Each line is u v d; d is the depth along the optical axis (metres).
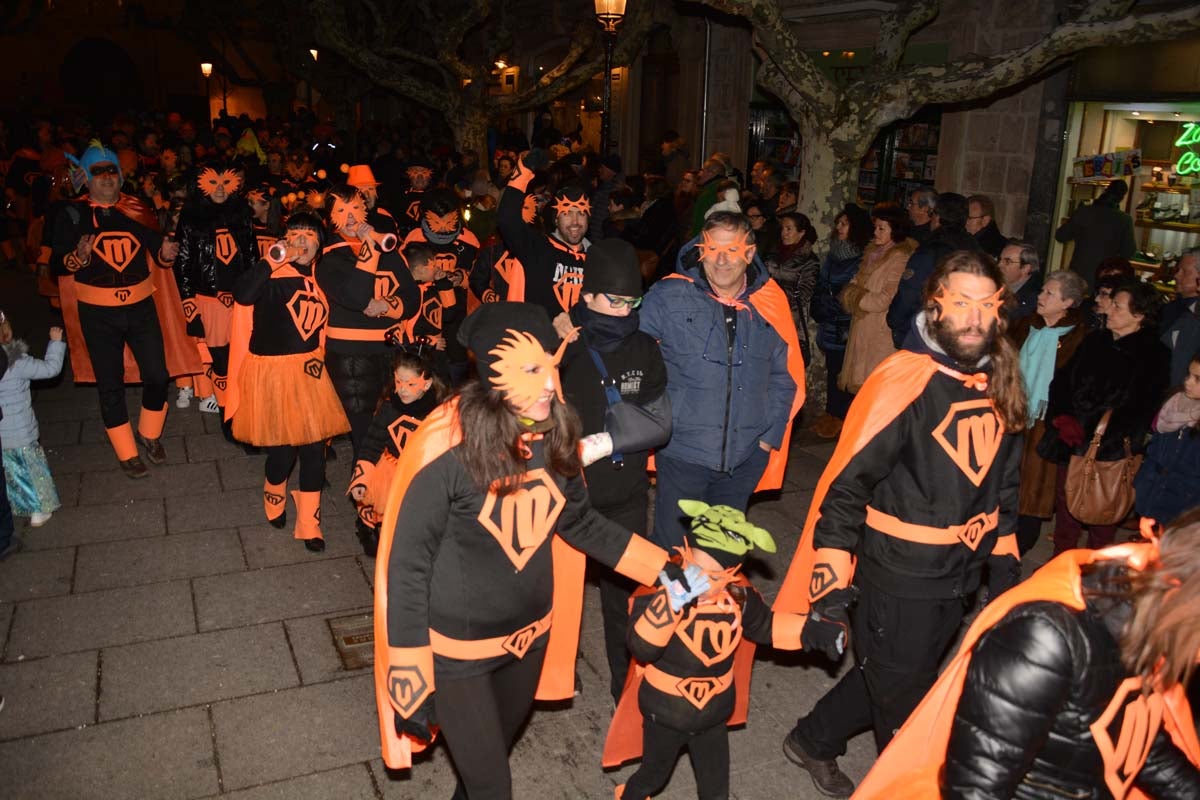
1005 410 3.22
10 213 14.80
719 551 3.11
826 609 3.18
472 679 2.98
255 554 5.76
